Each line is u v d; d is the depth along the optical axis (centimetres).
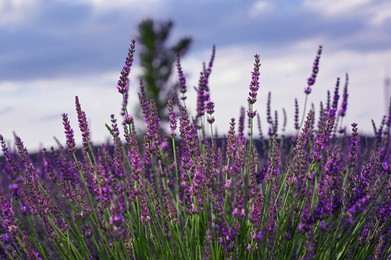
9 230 108
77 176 124
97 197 107
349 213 107
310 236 107
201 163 108
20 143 112
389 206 108
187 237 110
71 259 111
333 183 109
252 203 107
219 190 108
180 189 111
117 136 114
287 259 108
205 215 108
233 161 113
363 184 108
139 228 108
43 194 111
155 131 112
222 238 104
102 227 109
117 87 109
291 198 112
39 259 109
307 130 109
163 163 115
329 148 117
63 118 107
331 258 111
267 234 104
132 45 110
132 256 110
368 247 111
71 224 118
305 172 109
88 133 108
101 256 113
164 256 110
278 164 112
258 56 107
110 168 115
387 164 108
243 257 106
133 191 108
